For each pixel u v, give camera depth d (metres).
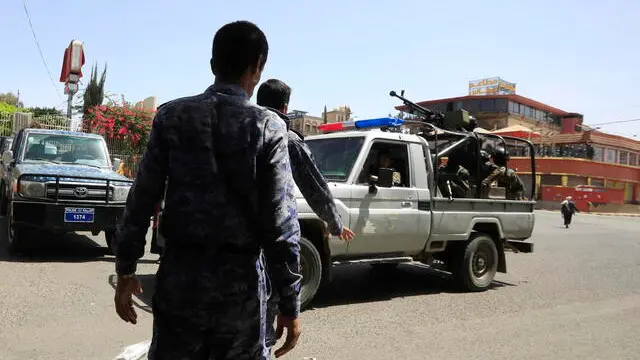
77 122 18.62
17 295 5.75
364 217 6.22
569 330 5.70
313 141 7.08
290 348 2.02
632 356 4.86
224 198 1.89
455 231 7.20
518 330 5.62
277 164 1.96
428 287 7.79
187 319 1.88
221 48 2.05
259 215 1.93
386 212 6.44
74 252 8.38
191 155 1.90
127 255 1.96
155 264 7.98
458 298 7.11
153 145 1.95
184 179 1.90
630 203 46.53
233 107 1.96
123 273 1.99
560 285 8.44
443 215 7.05
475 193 7.81
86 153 9.27
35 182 7.42
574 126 52.66
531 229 8.31
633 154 48.66
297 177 3.21
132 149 18.00
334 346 4.84
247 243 1.92
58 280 6.52
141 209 1.95
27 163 8.48
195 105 1.94
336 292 7.19
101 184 7.78
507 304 6.86
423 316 6.07
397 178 6.68
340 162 6.57
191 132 1.91
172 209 1.91
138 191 1.94
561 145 43.69
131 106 18.66
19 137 9.33
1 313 5.11
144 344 4.18
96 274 6.96
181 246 1.91
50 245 8.86
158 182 1.96
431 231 6.93
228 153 1.91
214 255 1.88
